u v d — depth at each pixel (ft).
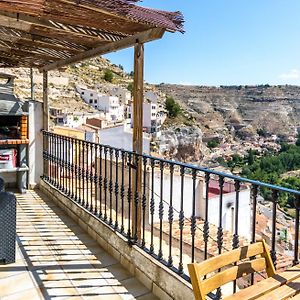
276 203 6.51
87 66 350.84
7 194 10.68
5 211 10.63
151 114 225.97
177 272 8.80
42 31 11.58
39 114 21.20
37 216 16.08
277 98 456.45
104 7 8.61
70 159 17.63
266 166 248.93
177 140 234.99
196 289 4.39
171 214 9.37
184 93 481.87
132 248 10.50
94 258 11.50
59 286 9.46
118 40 12.61
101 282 9.82
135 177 11.06
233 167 262.06
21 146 20.34
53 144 19.84
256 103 457.68
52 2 8.16
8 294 8.95
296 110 444.14
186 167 8.69
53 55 17.57
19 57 18.90
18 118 20.72
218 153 316.19
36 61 19.92
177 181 31.07
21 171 20.33
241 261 5.83
